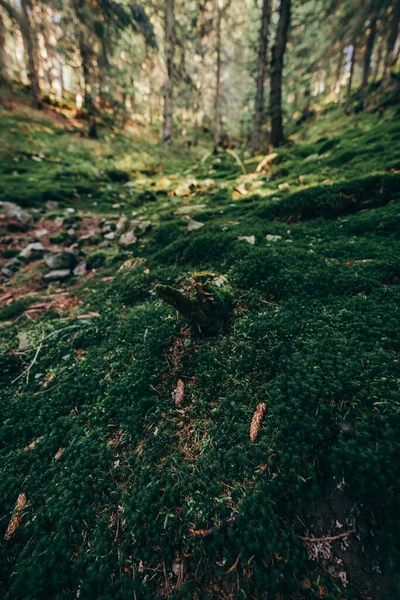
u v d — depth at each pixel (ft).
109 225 19.85
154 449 6.07
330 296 8.16
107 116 68.08
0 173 31.24
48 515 5.53
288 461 4.99
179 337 8.43
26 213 22.17
